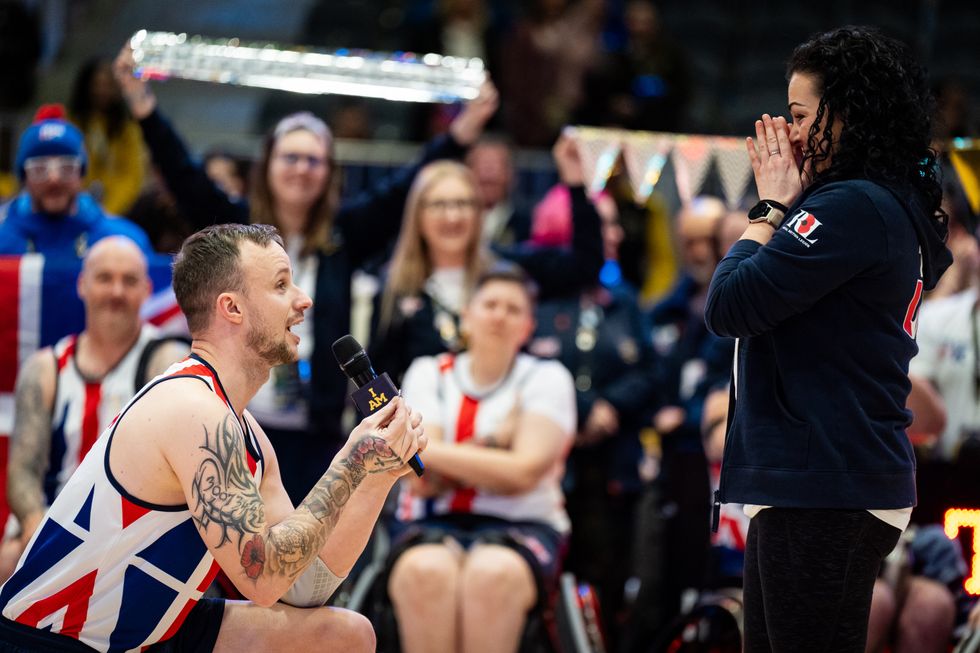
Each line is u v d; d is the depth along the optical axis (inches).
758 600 359.9
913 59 353.4
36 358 519.5
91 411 508.7
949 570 507.5
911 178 348.8
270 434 569.6
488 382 549.3
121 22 1247.5
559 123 1005.8
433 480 529.3
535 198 876.6
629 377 647.8
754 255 342.3
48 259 574.2
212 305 354.9
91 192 802.8
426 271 620.1
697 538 577.9
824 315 341.4
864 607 344.2
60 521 345.1
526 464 521.3
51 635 344.5
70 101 856.9
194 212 604.1
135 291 510.9
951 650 500.1
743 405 354.6
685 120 1019.9
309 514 344.5
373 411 363.3
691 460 583.8
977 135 581.6
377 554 551.2
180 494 342.3
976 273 586.9
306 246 597.6
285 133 598.9
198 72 589.9
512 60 1029.2
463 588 491.5
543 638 498.0
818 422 338.0
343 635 373.7
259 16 1280.8
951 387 582.6
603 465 632.4
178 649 362.0
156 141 595.8
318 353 577.9
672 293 759.7
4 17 1036.5
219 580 475.5
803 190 356.5
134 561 342.0
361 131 983.6
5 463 554.3
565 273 653.3
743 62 1263.5
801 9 1277.1
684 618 523.5
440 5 1081.4
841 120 344.2
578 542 623.8
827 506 335.0
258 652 365.4
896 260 337.4
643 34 1016.9
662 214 842.2
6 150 839.7
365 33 1249.4
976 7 1161.4
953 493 517.0
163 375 352.8
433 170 622.5
